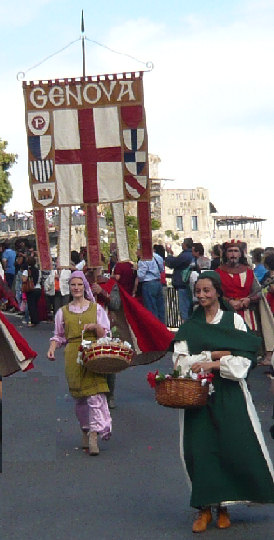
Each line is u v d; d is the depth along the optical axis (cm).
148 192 1395
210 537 701
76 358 983
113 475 888
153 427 1098
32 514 770
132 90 1385
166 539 700
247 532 711
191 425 721
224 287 1336
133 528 729
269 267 1402
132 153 1391
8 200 5731
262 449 708
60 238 1396
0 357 1145
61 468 917
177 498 810
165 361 1628
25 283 2230
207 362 716
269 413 1148
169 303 2045
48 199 1398
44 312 2272
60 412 1198
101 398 977
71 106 1391
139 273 1884
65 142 1395
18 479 880
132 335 1171
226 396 718
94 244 1364
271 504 752
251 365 721
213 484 704
